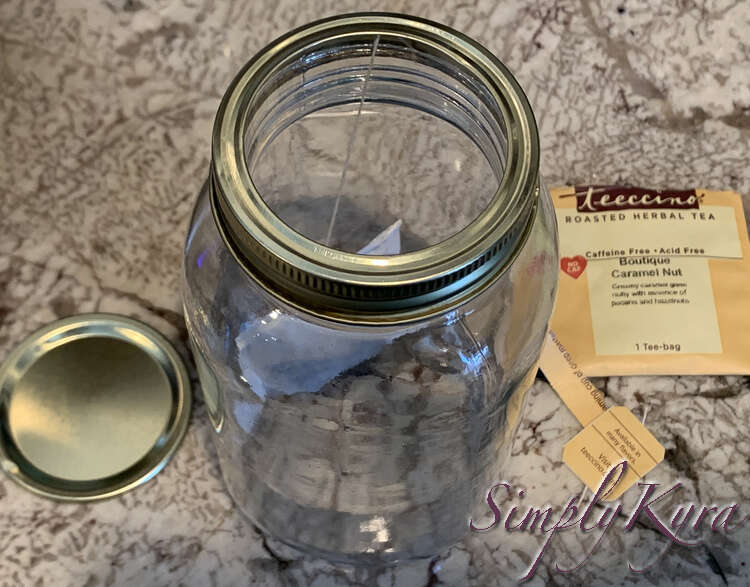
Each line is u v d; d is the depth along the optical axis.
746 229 0.60
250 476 0.48
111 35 0.65
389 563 0.52
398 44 0.34
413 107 0.38
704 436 0.56
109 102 0.63
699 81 0.65
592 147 0.63
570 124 0.64
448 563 0.52
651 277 0.58
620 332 0.57
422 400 0.42
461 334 0.39
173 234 0.61
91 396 0.55
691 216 0.60
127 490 0.53
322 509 0.48
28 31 0.65
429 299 0.30
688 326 0.57
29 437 0.54
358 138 0.41
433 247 0.29
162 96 0.64
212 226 0.38
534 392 0.57
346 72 0.35
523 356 0.41
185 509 0.53
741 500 0.54
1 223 0.60
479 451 0.46
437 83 0.35
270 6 0.66
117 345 0.57
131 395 0.55
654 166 0.62
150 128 0.63
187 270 0.41
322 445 0.45
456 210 0.42
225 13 0.66
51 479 0.53
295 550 0.52
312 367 0.41
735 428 0.56
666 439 0.56
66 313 0.58
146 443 0.54
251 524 0.53
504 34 0.66
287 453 0.45
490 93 0.33
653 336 0.57
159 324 0.58
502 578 0.52
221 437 0.48
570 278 0.59
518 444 0.55
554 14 0.67
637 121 0.64
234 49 0.65
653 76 0.65
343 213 0.45
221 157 0.30
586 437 0.55
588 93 0.65
